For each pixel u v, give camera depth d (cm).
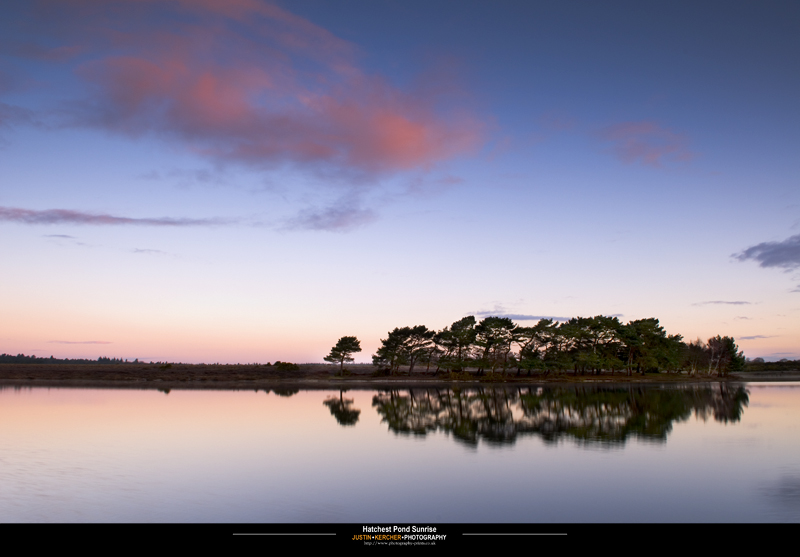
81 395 6594
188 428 3759
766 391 7794
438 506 1933
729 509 1886
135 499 2000
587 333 11469
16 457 2712
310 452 2891
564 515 1833
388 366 12444
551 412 4853
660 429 3722
